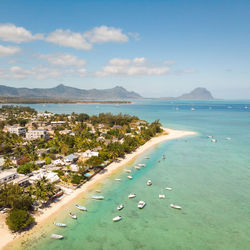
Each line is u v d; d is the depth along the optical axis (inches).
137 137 5954.7
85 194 2728.8
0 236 1888.5
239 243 1900.8
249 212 2393.0
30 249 1770.4
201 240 1935.3
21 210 2052.2
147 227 2110.0
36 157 3855.8
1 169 3304.6
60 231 2007.9
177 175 3447.3
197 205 2529.5
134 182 3152.1
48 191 2470.5
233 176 3408.0
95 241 1895.9
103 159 3988.7
